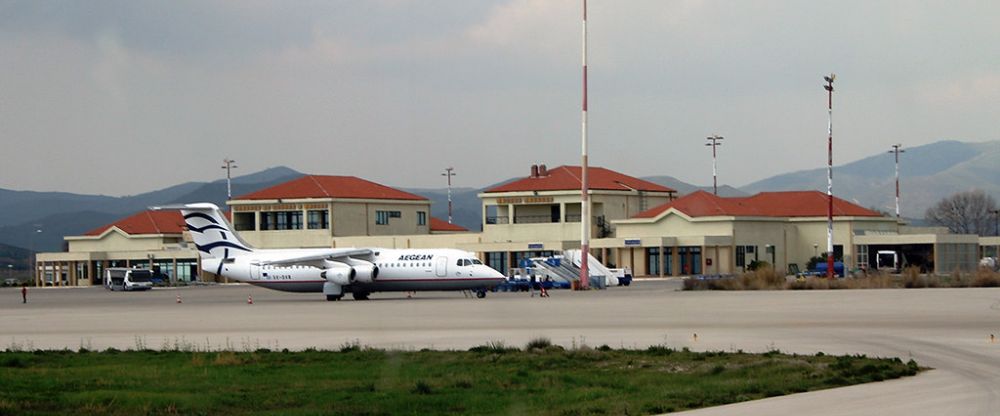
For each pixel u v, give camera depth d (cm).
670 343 8438
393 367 7169
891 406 5131
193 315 13612
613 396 5847
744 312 11756
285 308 14838
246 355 7994
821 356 7138
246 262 18300
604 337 9044
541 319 11331
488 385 6319
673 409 5388
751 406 5331
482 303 14912
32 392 6219
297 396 5988
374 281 17725
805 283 18050
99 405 5694
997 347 7662
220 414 5497
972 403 5153
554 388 6194
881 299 13825
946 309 11669
